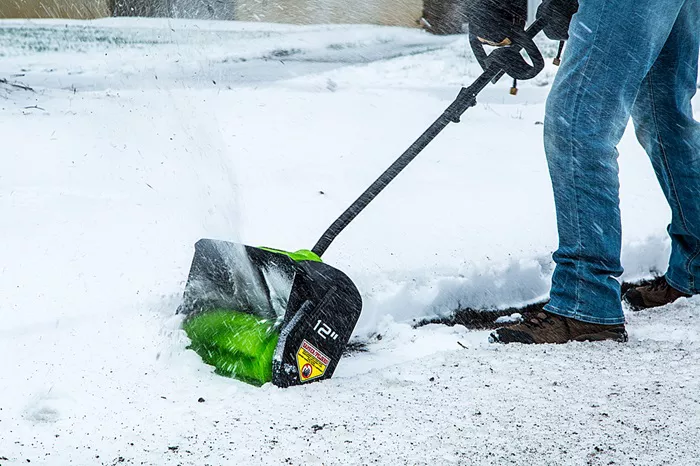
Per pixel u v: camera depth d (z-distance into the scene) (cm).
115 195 457
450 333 342
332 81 877
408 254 394
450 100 769
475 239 421
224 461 211
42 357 276
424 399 255
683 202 358
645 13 304
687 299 372
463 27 1297
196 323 295
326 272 271
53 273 345
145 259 366
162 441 224
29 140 549
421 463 210
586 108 308
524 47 320
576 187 313
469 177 534
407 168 549
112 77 884
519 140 632
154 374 271
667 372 279
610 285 317
